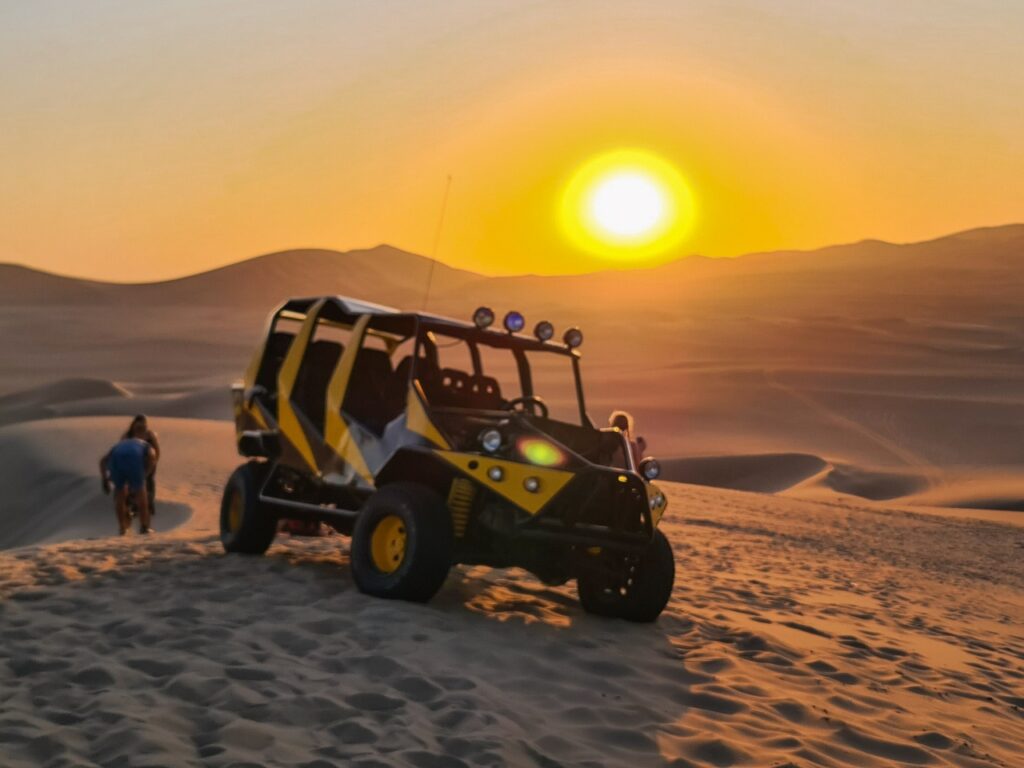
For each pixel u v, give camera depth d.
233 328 190.38
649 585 9.23
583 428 9.34
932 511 38.97
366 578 8.73
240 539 10.88
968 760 6.79
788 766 6.00
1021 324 159.75
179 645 6.97
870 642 10.20
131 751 5.05
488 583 10.74
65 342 176.00
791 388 89.62
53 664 6.38
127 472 16.53
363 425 9.49
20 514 29.38
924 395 89.88
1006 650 11.46
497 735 5.75
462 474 8.56
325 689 6.29
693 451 68.75
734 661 8.27
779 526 25.06
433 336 9.86
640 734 6.23
